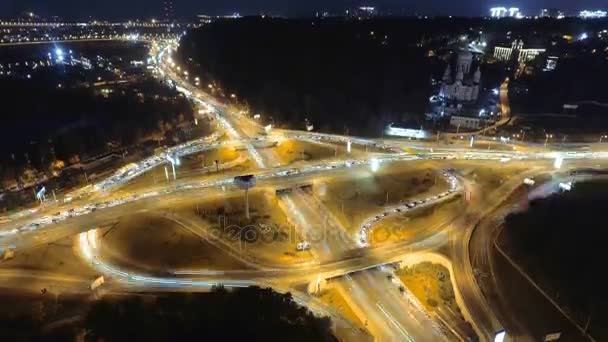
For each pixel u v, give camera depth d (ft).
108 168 428.97
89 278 252.62
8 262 268.21
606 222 320.70
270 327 185.06
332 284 260.01
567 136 535.19
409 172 418.31
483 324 232.32
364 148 490.08
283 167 430.20
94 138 470.39
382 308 241.14
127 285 246.27
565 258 283.59
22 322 210.38
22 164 409.28
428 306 248.73
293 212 338.54
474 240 303.27
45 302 228.84
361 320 233.55
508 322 235.40
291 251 286.87
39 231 305.12
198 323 185.26
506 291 256.93
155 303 210.18
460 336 225.97
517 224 320.91
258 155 467.93
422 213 339.57
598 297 252.21
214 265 268.82
